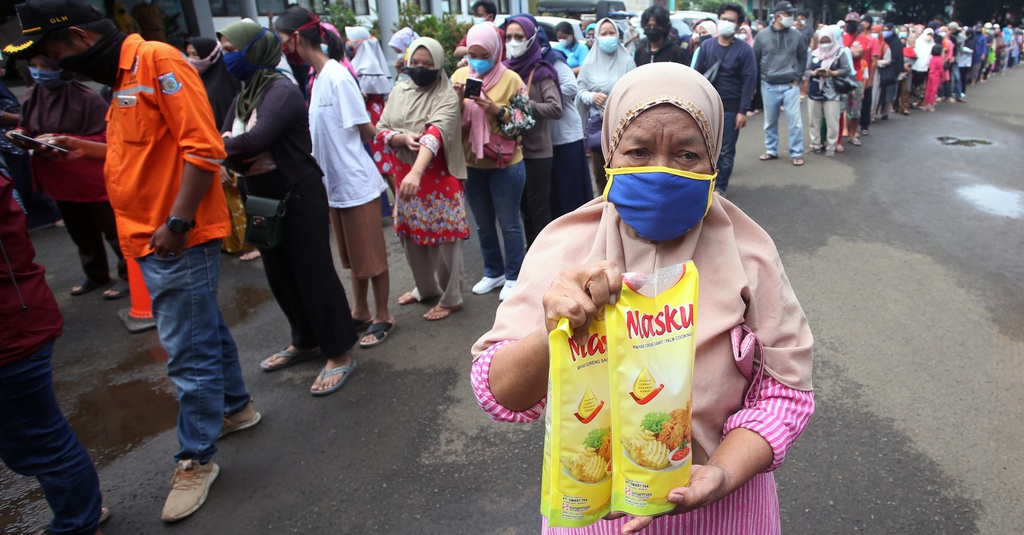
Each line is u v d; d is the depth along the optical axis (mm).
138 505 2627
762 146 9078
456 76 4000
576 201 4664
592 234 1253
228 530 2455
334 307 3264
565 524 968
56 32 2137
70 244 5996
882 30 10477
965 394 3021
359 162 3457
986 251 4863
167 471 2850
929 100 12625
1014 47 25016
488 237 4289
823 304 4023
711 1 32500
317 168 3094
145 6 9156
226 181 4922
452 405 3180
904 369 3256
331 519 2480
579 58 8305
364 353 3705
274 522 2479
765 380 1157
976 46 17734
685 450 960
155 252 2352
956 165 7656
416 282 4230
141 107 2219
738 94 6152
